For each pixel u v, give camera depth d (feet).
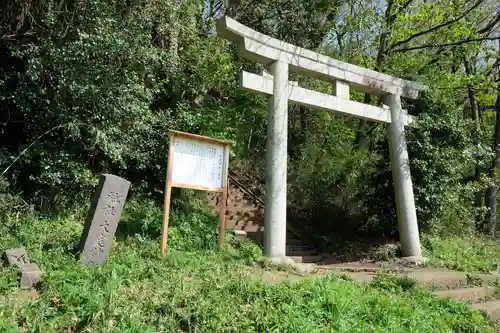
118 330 11.19
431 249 30.86
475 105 49.06
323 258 29.96
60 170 23.49
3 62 24.03
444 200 31.17
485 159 34.35
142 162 27.32
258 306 13.56
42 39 22.57
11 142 24.82
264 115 41.19
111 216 17.48
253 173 45.01
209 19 38.45
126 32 25.22
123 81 24.91
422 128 31.24
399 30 35.63
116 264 16.48
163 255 18.75
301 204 39.42
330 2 40.75
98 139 22.99
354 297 15.81
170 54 30.58
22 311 11.69
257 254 22.52
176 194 30.48
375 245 31.12
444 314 16.94
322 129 45.09
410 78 35.32
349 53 41.01
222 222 22.25
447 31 36.19
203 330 11.99
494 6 40.22
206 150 21.63
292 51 25.48
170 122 29.84
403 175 29.81
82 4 23.48
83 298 12.42
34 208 23.09
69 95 23.48
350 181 37.32
